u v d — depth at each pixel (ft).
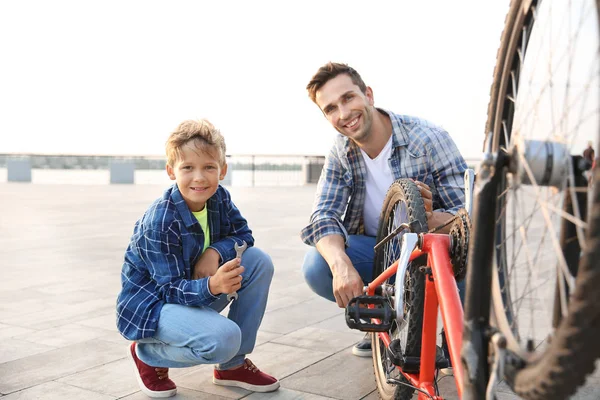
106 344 9.93
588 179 3.47
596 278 2.58
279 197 46.52
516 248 3.93
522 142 3.56
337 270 7.86
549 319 3.84
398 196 7.21
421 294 6.05
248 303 8.09
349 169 9.02
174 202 7.50
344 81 8.44
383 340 7.11
